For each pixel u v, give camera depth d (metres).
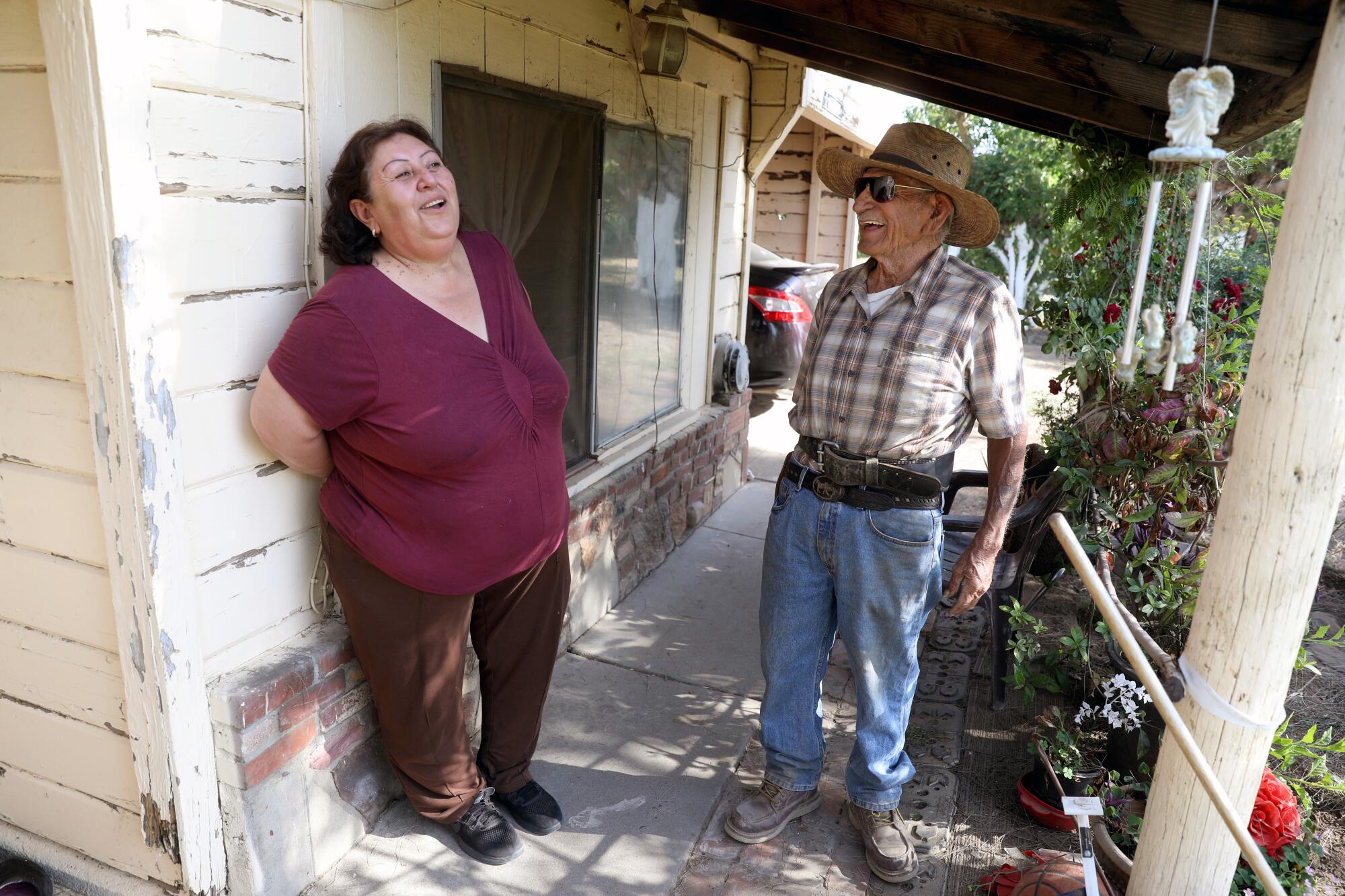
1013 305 2.27
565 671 3.52
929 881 2.53
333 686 2.40
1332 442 1.63
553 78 3.20
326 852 2.46
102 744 2.19
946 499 4.03
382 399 2.03
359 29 2.28
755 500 5.52
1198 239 1.24
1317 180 1.55
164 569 1.95
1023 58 2.69
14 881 2.24
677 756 3.03
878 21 2.79
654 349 4.44
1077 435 3.29
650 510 4.36
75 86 1.69
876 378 2.27
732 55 4.73
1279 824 2.36
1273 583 1.73
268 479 2.21
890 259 2.28
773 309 7.62
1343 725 3.40
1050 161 12.76
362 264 2.12
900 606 2.36
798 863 2.57
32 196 1.82
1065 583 4.47
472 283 2.25
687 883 2.49
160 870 2.22
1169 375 1.26
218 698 2.10
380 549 2.13
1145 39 2.02
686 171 4.47
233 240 2.01
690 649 3.74
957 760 3.07
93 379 1.85
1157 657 1.96
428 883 2.44
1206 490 2.98
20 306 1.91
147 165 1.77
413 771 2.46
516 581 2.48
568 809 2.75
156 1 1.76
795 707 2.61
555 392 2.32
